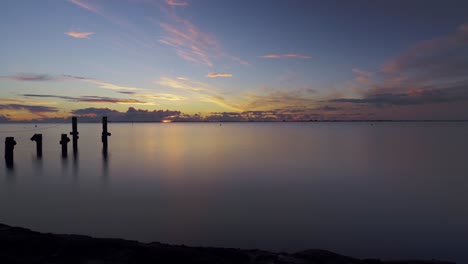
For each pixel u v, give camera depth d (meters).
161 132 104.12
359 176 21.20
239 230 10.84
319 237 10.35
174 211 12.93
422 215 12.75
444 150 38.16
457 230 11.09
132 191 16.47
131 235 10.23
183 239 9.97
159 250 6.04
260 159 29.84
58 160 27.83
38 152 29.14
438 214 12.86
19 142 46.94
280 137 70.19
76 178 19.98
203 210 13.07
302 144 48.34
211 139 62.56
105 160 28.34
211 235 10.34
